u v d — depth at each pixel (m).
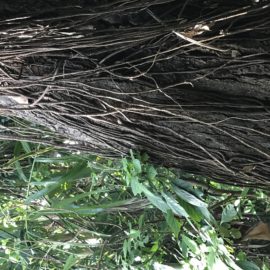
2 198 2.25
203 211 1.70
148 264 1.96
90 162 1.83
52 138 1.67
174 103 1.24
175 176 1.62
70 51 1.15
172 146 1.42
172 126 1.35
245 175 1.48
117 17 1.05
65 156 1.94
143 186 1.52
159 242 2.04
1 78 1.25
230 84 1.17
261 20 1.01
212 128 1.32
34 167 2.16
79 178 1.96
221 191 1.77
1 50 1.11
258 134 1.30
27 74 1.24
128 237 2.02
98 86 1.25
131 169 1.52
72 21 1.03
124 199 2.05
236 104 1.20
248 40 1.04
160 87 1.19
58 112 1.38
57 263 2.38
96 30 1.05
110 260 2.21
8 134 1.73
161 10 1.04
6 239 2.19
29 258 2.30
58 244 2.19
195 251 1.78
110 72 1.17
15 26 1.03
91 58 1.16
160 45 1.09
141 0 0.99
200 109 1.23
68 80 1.21
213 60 1.11
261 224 1.99
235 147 1.38
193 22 1.01
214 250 1.75
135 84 1.21
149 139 1.42
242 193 1.74
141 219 1.91
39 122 1.56
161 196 1.65
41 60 1.20
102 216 2.18
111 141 1.49
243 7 0.99
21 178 2.15
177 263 2.04
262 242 2.06
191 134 1.36
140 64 1.15
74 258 2.20
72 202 2.09
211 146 1.40
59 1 1.02
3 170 2.12
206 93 1.21
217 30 1.04
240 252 1.94
